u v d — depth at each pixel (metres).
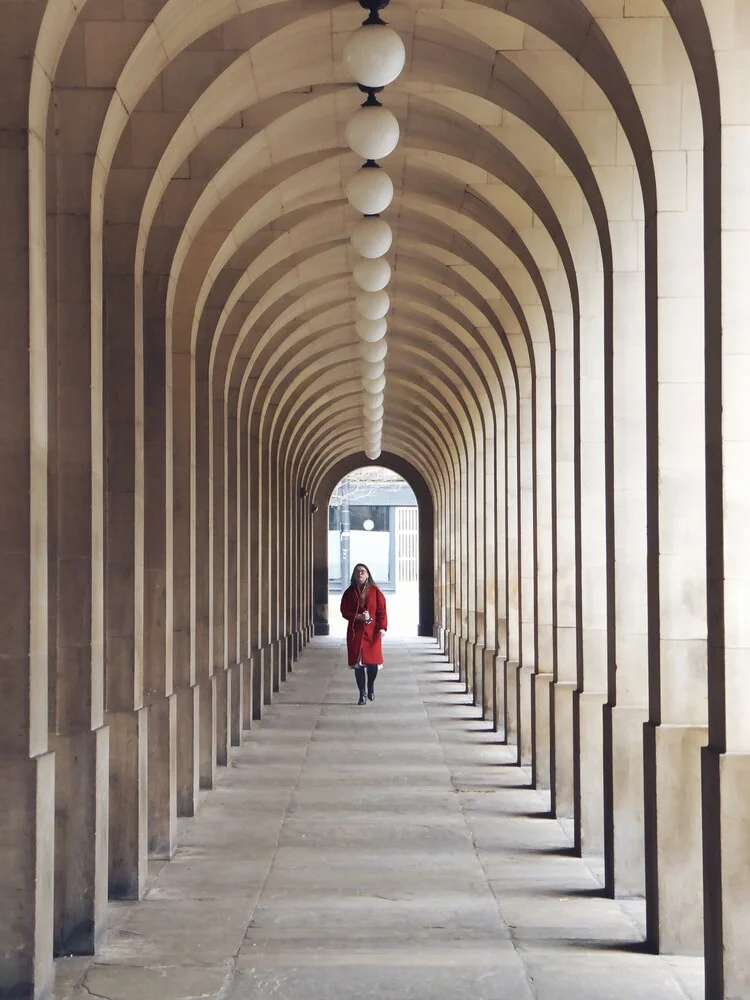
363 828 11.55
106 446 9.66
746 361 6.74
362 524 68.19
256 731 18.17
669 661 8.09
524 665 15.18
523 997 7.02
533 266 13.09
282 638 25.89
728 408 6.74
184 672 12.27
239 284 14.59
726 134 6.70
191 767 12.12
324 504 42.31
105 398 9.72
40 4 6.69
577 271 11.23
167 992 7.12
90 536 8.28
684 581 8.12
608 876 9.33
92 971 7.53
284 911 8.81
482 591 22.44
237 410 17.48
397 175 13.70
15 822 6.65
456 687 24.97
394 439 38.62
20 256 6.73
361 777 14.25
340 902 9.05
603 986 7.21
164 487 11.07
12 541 6.71
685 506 8.16
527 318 14.38
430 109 11.82
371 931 8.32
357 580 21.61
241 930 8.36
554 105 9.83
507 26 9.85
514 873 9.90
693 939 7.85
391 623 51.06
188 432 12.63
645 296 8.94
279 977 7.37
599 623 10.70
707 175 6.92
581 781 10.53
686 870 7.89
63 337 8.34
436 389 26.67
